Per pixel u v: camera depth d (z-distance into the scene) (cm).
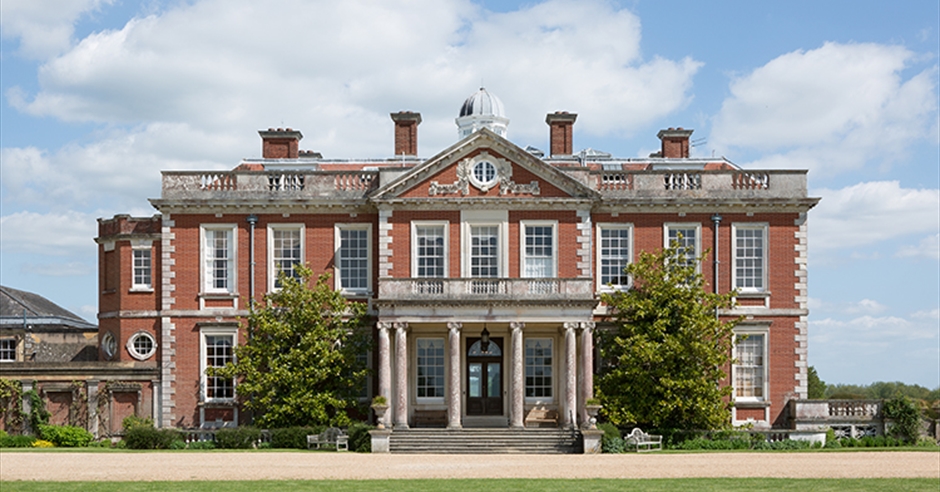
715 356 4259
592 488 2744
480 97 6131
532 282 4334
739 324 4625
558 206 4544
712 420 4256
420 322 4300
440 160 4528
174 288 4641
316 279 4622
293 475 3080
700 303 4444
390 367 4362
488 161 4566
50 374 4603
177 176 4656
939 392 10588
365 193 4656
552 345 4591
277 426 4350
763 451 4012
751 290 4638
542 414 4544
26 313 5628
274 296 4422
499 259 4531
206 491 2659
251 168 5319
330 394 4356
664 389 4253
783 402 4603
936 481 2931
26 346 5212
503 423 4559
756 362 4634
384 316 4312
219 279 4659
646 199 4609
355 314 4531
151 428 4156
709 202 4612
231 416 4581
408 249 4541
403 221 4547
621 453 3956
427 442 4078
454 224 4547
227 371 4409
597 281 4628
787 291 4647
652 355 4206
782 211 4662
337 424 4341
